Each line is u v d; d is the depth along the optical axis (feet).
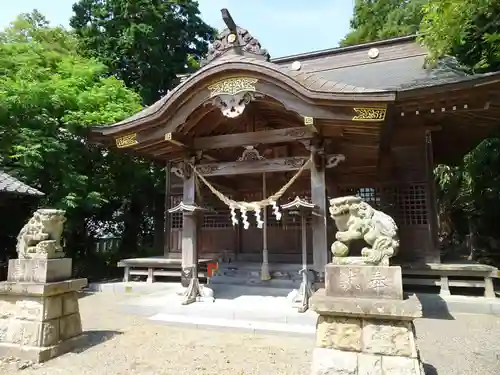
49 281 17.16
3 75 38.83
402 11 58.08
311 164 24.57
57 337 17.21
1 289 16.99
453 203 58.95
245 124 29.32
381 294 12.43
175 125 24.64
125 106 43.32
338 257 13.56
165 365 15.53
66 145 38.24
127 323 22.94
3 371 14.88
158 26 60.49
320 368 12.43
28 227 18.28
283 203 36.04
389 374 11.75
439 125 29.73
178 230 39.11
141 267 38.24
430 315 24.39
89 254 49.37
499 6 26.76
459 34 28.32
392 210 30.60
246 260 36.91
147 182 54.44
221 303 24.35
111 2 59.31
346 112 21.47
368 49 38.93
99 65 46.83
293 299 23.31
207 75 23.32
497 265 46.19
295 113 24.08
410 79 30.30
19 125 35.96
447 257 37.96
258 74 22.70
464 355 16.75
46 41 49.57
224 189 35.55
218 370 14.92
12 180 32.68
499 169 43.47
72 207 37.32
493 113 27.17
